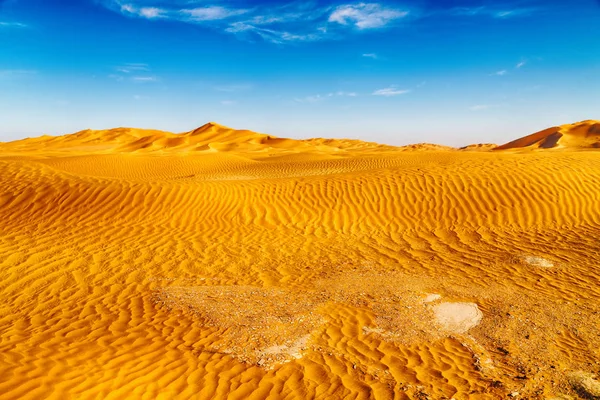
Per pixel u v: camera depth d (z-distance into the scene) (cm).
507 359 496
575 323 589
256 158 3919
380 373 462
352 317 622
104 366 450
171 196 1255
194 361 479
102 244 960
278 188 1391
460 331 576
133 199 1221
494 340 547
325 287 748
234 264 871
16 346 494
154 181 1374
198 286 746
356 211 1238
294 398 409
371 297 702
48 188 1247
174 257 900
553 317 611
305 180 1475
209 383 432
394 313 636
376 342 543
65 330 559
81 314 620
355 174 1528
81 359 462
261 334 559
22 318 602
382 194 1318
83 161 2944
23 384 388
